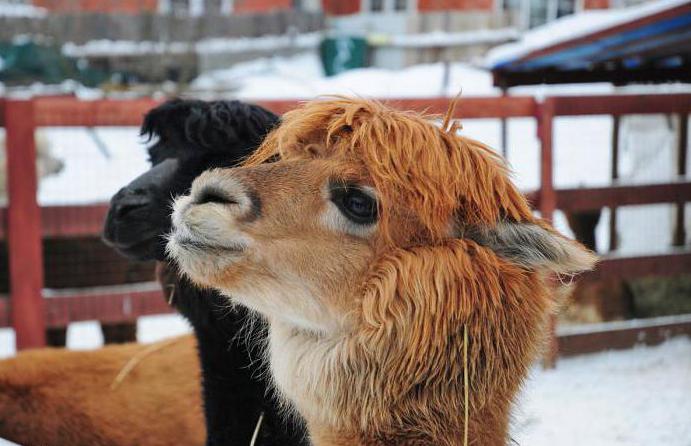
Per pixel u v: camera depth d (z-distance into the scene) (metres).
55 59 20.67
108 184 8.87
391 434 2.63
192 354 4.86
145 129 3.88
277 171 2.62
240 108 3.77
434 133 2.66
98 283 7.20
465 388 2.54
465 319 2.54
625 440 4.34
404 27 25.23
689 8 6.24
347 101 2.77
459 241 2.61
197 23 22.94
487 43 23.84
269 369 3.14
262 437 3.48
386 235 2.58
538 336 2.71
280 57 23.69
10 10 22.52
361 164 2.61
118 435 4.48
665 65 7.52
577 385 5.40
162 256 3.72
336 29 26.73
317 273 2.58
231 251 2.54
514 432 2.96
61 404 4.50
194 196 2.61
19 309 5.95
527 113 6.54
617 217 8.11
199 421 4.53
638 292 7.14
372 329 2.55
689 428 4.48
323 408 2.69
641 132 8.33
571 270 2.62
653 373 5.58
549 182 6.50
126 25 22.03
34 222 5.92
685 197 6.80
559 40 7.20
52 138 10.20
